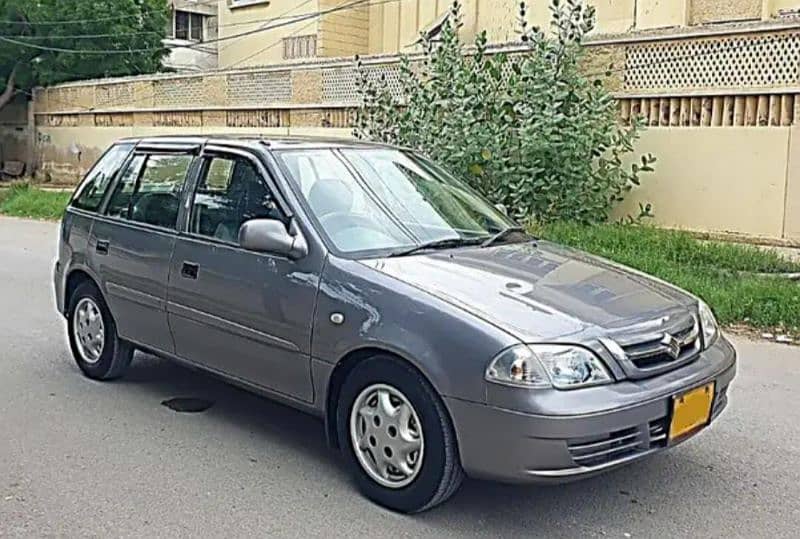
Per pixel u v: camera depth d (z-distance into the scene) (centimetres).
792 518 401
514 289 401
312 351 429
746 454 481
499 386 355
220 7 3055
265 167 483
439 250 453
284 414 543
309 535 380
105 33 2783
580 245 1102
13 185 2464
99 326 599
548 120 1186
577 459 354
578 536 381
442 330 376
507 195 1223
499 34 2080
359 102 1723
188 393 584
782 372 657
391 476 405
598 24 1861
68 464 459
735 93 1183
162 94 2298
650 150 1274
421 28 2431
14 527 385
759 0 1580
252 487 431
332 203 465
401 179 514
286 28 2792
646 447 372
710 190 1223
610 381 364
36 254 1282
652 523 394
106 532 381
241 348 472
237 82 2070
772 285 890
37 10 2695
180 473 448
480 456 366
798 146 1137
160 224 536
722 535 383
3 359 666
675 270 974
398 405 398
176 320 515
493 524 392
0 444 487
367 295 407
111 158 614
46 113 2773
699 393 392
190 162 534
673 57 1241
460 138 1233
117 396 576
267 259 453
